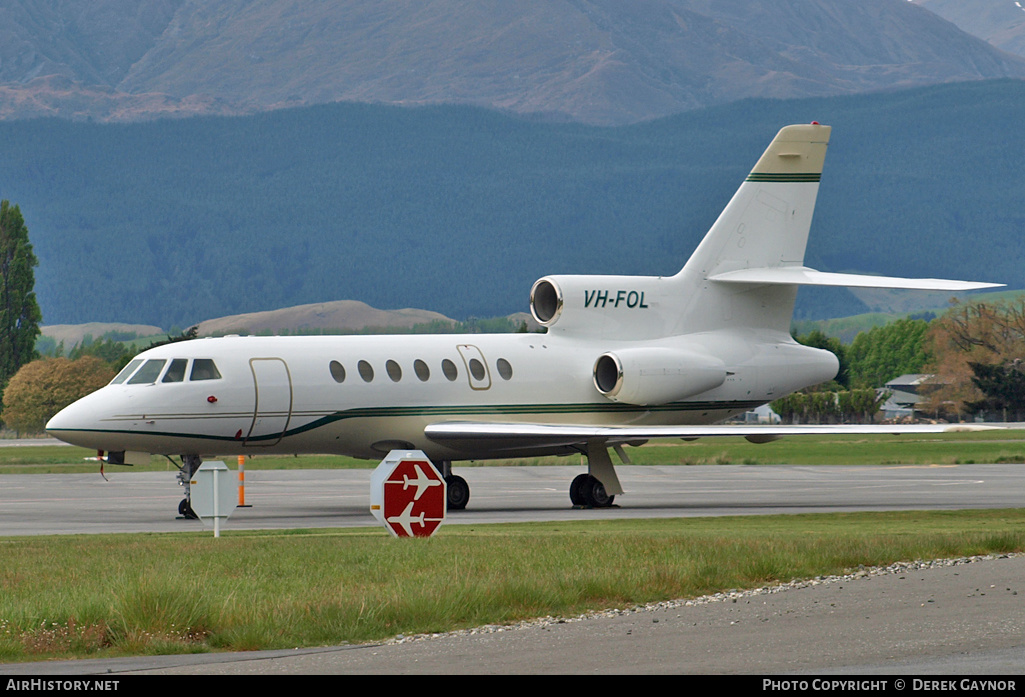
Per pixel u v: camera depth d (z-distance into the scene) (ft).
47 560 174.60
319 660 112.47
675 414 337.31
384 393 299.17
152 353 284.20
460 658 111.65
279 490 394.11
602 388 327.67
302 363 291.38
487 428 297.74
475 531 226.79
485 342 320.91
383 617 130.11
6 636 121.49
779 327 355.15
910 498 327.06
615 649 114.21
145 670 109.09
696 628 125.29
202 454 286.25
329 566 165.68
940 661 104.99
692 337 342.85
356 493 377.71
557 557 171.22
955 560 180.55
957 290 292.61
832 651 110.52
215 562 169.58
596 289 334.03
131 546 193.77
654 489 377.71
